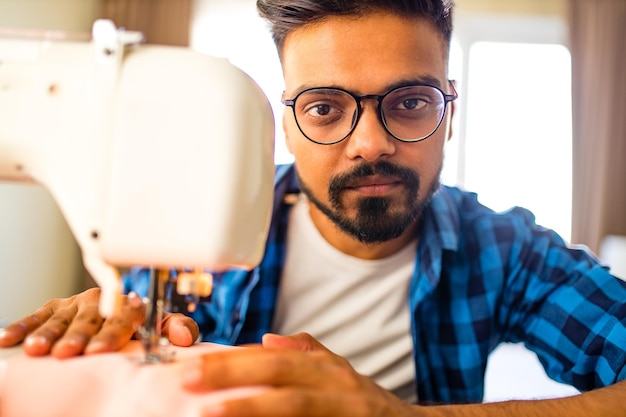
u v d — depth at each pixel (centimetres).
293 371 55
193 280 66
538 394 249
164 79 60
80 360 60
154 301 64
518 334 124
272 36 109
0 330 71
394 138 96
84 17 354
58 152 62
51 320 71
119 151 60
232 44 404
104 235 60
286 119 109
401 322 123
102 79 61
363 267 121
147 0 381
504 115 434
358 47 93
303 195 127
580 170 409
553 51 434
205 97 59
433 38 97
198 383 52
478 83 436
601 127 408
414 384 123
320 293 125
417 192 100
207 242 59
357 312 122
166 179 59
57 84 62
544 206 430
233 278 127
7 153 63
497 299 122
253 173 61
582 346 102
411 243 122
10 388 59
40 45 65
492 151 433
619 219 409
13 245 283
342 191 100
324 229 122
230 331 127
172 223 59
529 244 122
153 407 53
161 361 61
